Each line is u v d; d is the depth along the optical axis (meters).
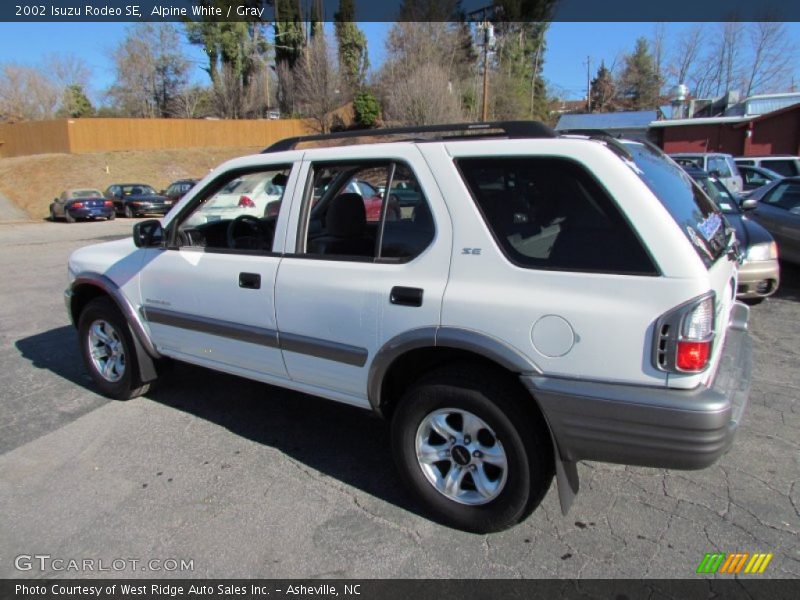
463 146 2.59
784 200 8.31
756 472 3.15
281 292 3.13
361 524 2.81
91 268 4.23
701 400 2.13
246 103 50.19
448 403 2.62
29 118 60.56
